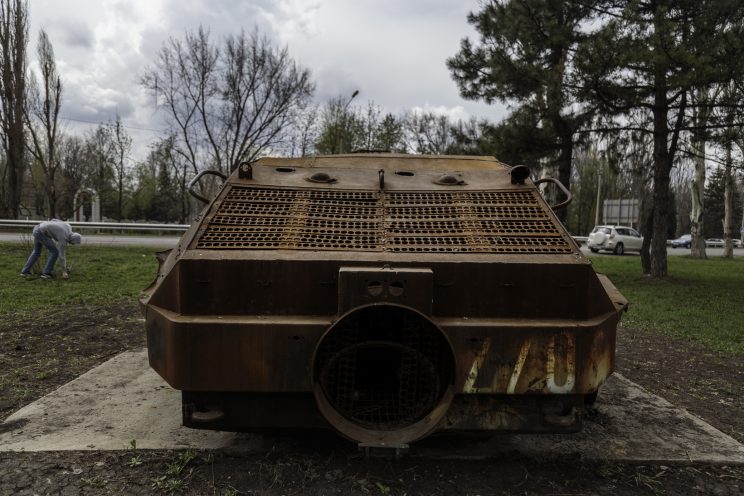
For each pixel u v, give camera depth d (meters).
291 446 3.37
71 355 5.51
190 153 26.27
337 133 29.70
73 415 3.88
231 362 2.74
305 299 2.82
